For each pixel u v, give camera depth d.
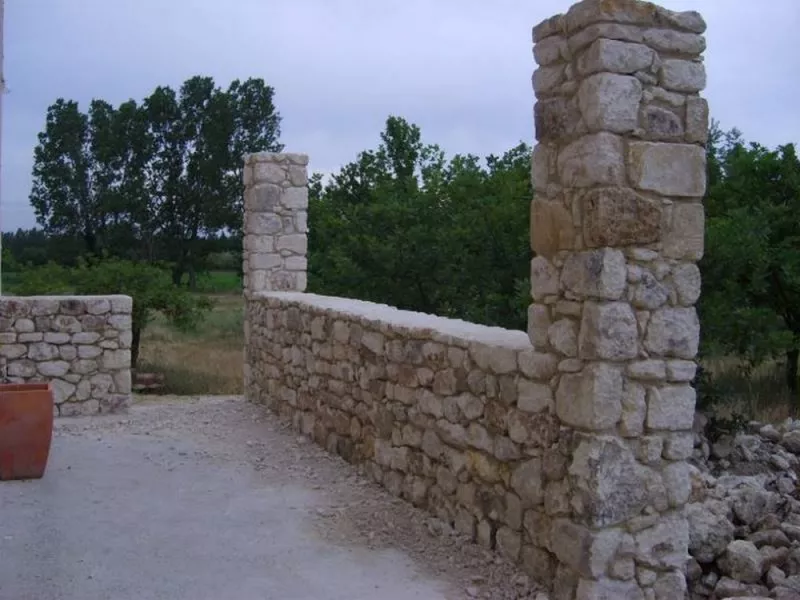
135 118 42.88
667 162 4.27
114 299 9.91
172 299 15.34
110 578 4.86
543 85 4.55
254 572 5.01
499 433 5.01
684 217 4.33
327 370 7.93
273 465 7.49
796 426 8.88
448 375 5.59
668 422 4.31
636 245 4.22
